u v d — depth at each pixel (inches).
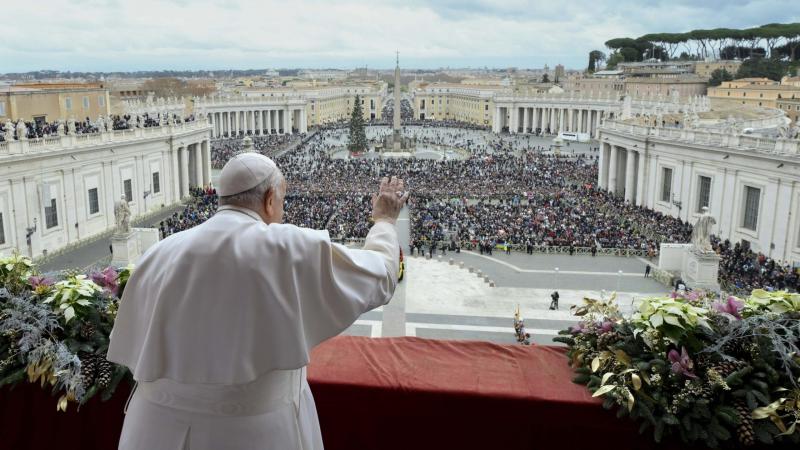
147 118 2888.8
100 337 257.8
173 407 156.9
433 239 2022.6
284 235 159.3
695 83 6058.1
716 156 2203.5
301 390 171.0
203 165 3243.1
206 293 151.3
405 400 239.5
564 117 6328.7
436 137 6259.8
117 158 2372.0
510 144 5157.5
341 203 2625.5
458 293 1526.8
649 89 6190.9
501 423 235.9
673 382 221.3
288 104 6318.9
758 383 219.5
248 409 154.5
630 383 223.5
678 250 1665.8
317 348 275.7
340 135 6446.9
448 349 276.4
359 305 165.5
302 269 157.2
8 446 257.0
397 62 5059.1
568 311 1414.9
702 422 215.0
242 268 151.3
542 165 3927.2
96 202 2269.9
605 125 3129.9
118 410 245.8
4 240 1814.7
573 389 238.5
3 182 1804.9
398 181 203.6
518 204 2728.8
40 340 249.8
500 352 273.0
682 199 2421.3
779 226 1914.4
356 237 2048.5
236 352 149.3
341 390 242.4
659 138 2549.2
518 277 1697.8
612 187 3053.6
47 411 252.4
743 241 2085.4
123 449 161.2
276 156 4473.4
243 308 150.6
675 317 232.7
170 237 169.9
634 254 1950.1
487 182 3272.6
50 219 2020.2
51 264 1883.6
